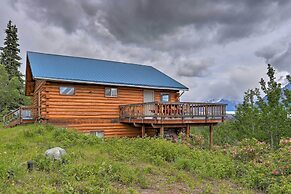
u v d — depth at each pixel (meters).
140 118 16.17
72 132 13.61
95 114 17.58
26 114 17.27
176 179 7.16
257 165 7.86
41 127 13.73
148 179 7.07
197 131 22.09
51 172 7.04
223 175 7.86
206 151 10.75
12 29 37.16
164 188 6.42
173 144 11.22
